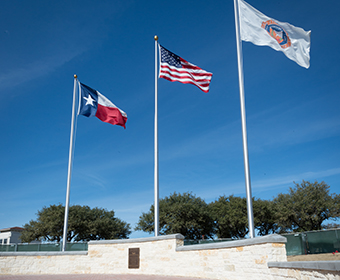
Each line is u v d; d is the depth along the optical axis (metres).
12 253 17.59
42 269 16.92
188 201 47.31
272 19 14.35
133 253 14.98
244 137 12.50
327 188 41.97
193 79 16.17
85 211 48.78
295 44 14.27
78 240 46.06
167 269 13.48
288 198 43.47
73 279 12.66
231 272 10.60
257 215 43.09
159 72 16.05
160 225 44.19
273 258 8.98
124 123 19.09
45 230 44.50
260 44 14.05
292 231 43.59
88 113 18.23
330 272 6.08
